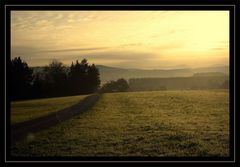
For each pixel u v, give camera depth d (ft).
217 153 19.79
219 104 27.53
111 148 20.84
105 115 27.96
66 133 23.58
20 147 20.90
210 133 22.49
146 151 20.33
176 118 26.76
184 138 22.07
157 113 28.35
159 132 23.22
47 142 21.95
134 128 24.56
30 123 26.23
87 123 26.16
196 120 25.72
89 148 20.77
